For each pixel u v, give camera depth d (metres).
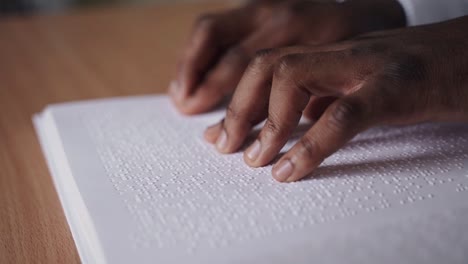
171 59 0.62
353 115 0.33
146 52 0.64
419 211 0.31
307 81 0.36
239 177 0.35
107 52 0.64
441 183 0.34
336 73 0.36
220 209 0.32
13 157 0.42
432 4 0.49
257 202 0.32
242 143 0.39
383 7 0.50
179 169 0.36
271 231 0.30
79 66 0.60
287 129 0.36
